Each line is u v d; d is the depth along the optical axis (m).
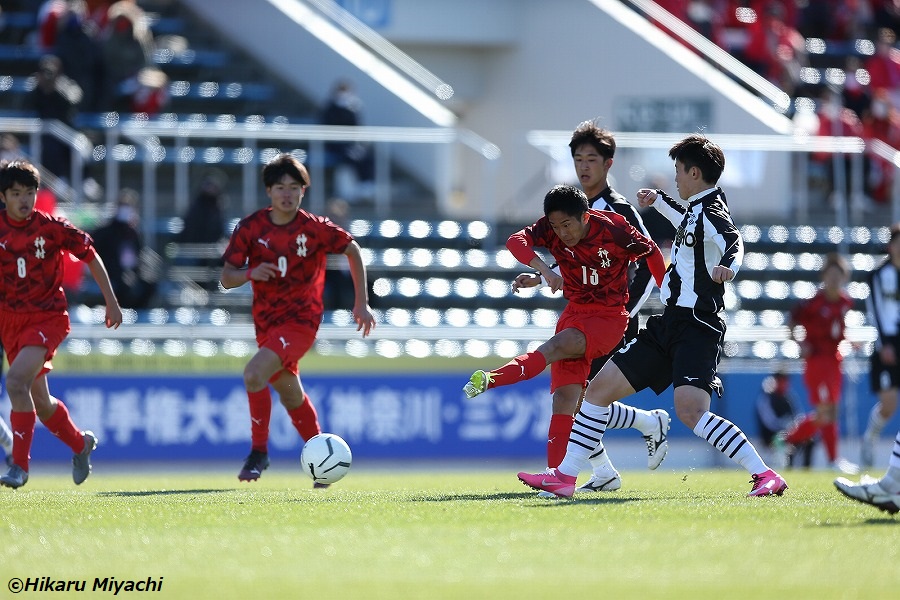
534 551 17.80
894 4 100.50
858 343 60.09
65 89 66.00
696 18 88.75
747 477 37.34
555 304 65.50
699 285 25.23
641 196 27.34
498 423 56.62
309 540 18.94
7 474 28.89
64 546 18.53
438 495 27.05
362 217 67.88
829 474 41.31
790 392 58.19
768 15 90.00
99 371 53.59
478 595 14.66
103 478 41.94
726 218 25.11
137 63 72.00
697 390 25.08
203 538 19.23
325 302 61.97
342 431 55.12
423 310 63.41
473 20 84.88
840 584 15.39
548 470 26.02
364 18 84.56
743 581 15.58
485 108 87.38
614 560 17.06
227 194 69.94
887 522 20.73
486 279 65.75
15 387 28.56
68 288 57.31
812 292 67.94
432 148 71.31
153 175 63.03
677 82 76.69
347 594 14.73
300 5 81.81
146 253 60.66
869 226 71.31
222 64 81.50
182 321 58.53
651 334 25.88
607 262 24.92
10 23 80.69
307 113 78.81
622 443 56.62
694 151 25.61
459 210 77.25
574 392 25.78
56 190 62.25
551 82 82.56
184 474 50.66
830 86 88.50
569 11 81.31
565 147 70.44
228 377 54.75
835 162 71.06
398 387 55.78
